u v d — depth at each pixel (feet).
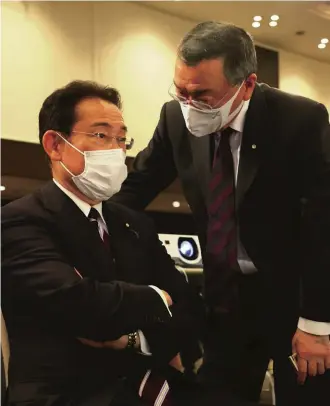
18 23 8.30
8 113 8.11
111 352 4.04
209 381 5.06
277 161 4.82
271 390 5.36
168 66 8.13
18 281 3.88
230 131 4.99
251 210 4.92
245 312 5.20
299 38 6.63
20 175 7.85
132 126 8.03
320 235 4.66
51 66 8.55
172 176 5.80
